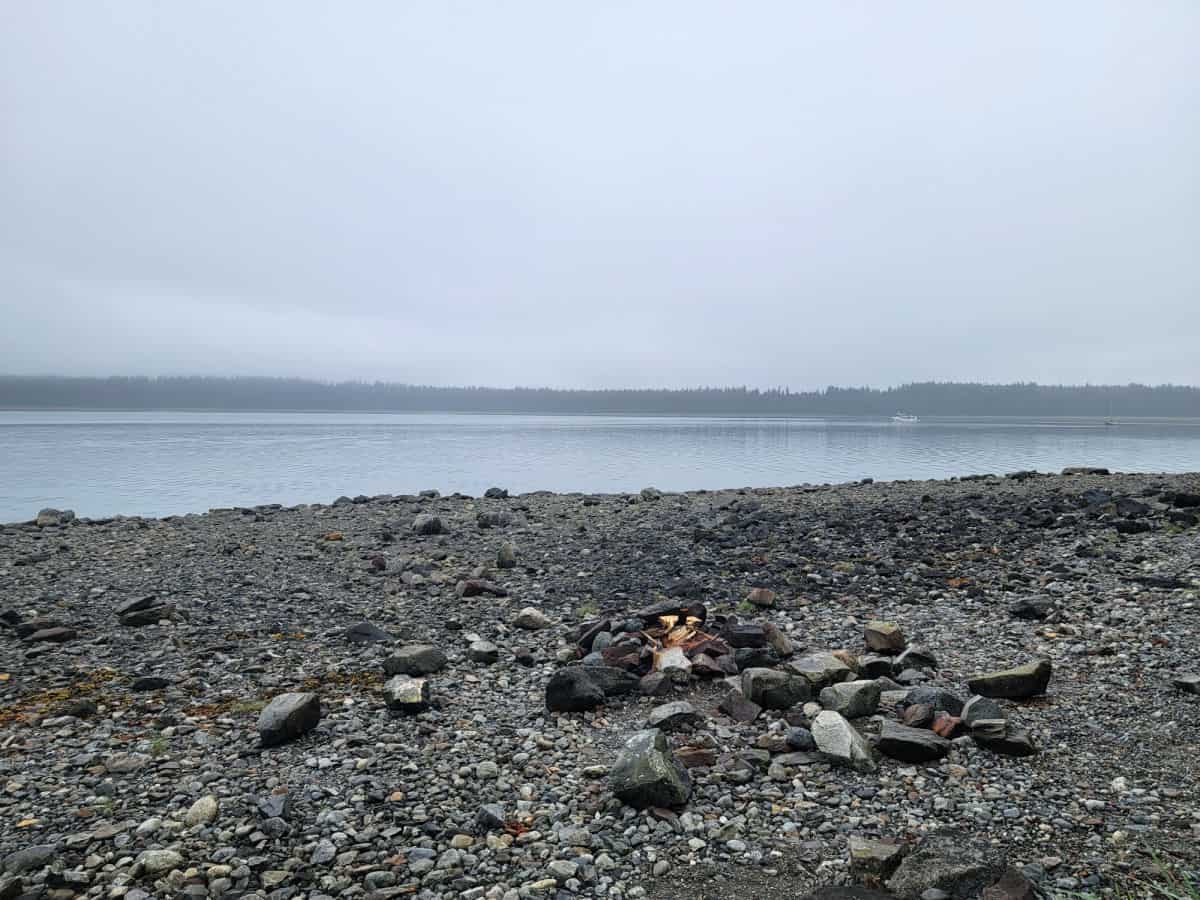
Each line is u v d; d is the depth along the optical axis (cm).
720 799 577
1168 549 1374
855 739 638
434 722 752
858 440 9962
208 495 3916
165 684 862
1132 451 6894
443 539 1844
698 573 1412
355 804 580
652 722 727
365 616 1171
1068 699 755
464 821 559
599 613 1166
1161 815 531
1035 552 1439
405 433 13062
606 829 543
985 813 545
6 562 1570
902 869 460
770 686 766
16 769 644
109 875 485
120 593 1309
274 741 690
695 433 13088
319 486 4362
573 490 4169
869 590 1241
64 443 8962
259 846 520
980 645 945
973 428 16262
